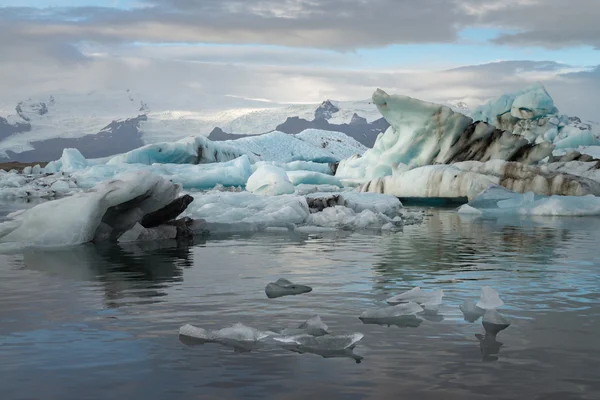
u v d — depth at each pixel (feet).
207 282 21.65
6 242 32.50
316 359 12.41
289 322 15.70
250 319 16.01
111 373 11.54
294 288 20.25
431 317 16.14
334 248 32.30
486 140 89.86
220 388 10.75
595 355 12.73
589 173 78.18
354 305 17.75
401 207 56.24
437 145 91.97
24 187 117.70
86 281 21.81
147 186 34.81
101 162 168.96
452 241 35.76
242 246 33.22
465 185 73.46
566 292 19.70
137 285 20.98
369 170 100.07
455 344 13.53
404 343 13.62
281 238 37.58
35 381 11.12
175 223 39.68
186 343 13.57
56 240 32.99
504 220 52.54
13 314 16.47
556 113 125.29
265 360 12.34
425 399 10.27
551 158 96.94
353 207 53.26
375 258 28.30
